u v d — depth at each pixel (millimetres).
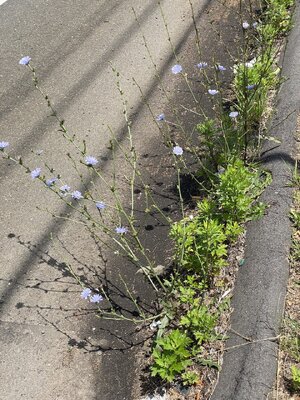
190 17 4973
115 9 5309
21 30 5078
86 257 2965
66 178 3467
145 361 2453
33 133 3869
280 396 2137
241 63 3812
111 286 2797
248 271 2598
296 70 3764
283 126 3346
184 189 3271
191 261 2674
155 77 4273
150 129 3773
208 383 2279
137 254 2936
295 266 2600
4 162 3637
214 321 2396
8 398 2373
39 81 4387
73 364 2473
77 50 4734
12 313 2715
